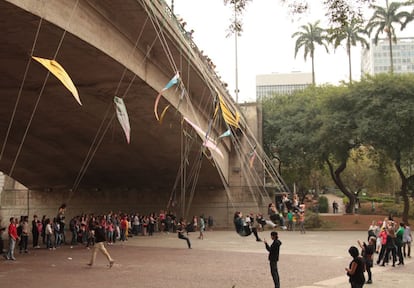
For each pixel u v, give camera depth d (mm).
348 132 45406
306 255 22703
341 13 11820
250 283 14555
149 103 25922
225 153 47531
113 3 17750
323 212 70938
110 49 18594
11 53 17625
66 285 14164
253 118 52719
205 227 48344
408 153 44906
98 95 24078
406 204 45594
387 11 64750
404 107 41438
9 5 13086
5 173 47219
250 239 33969
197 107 32750
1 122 29844
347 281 15016
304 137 50812
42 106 25953
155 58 23562
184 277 15812
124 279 15375
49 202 53531
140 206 52219
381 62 157125
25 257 22500
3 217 53062
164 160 41750
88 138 34375
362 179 65062
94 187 53062
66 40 16453
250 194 49344
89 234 28422
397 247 19906
